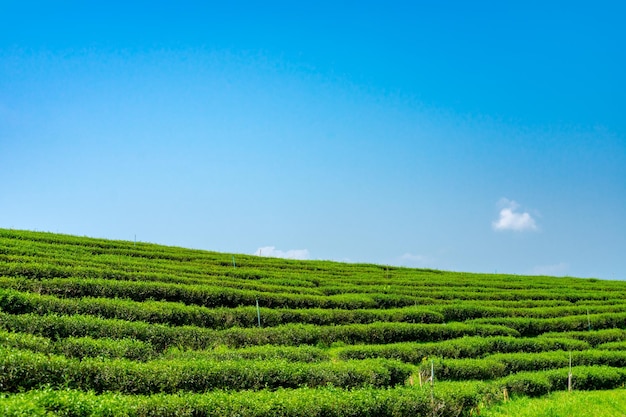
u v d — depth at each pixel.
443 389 25.58
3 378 19.55
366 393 23.31
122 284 35.59
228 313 35.28
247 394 21.67
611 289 64.62
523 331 43.12
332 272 58.88
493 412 25.58
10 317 25.98
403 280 56.72
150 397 20.23
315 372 25.55
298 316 37.78
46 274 35.12
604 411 25.94
